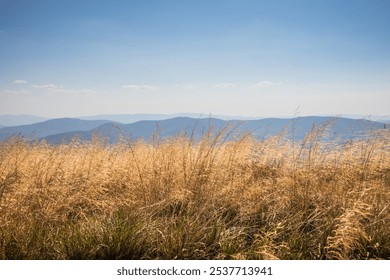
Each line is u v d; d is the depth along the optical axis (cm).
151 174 654
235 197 620
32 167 679
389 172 677
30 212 511
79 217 560
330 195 609
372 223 482
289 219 525
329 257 443
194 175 629
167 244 444
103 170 709
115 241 438
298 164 719
